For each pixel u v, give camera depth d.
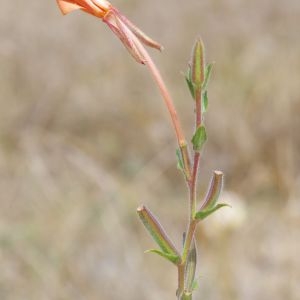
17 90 13.30
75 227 9.73
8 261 9.14
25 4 14.70
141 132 12.66
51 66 13.66
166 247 3.71
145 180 11.34
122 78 13.68
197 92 3.53
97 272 9.34
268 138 11.84
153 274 9.49
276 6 15.03
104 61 14.09
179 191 11.51
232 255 9.48
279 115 12.07
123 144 12.61
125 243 9.62
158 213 10.66
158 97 13.24
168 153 12.07
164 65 14.14
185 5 15.48
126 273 9.34
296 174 11.65
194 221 3.67
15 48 13.84
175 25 15.07
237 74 13.32
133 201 10.36
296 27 14.44
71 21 14.68
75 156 11.31
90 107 13.11
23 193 10.40
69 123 13.02
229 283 9.03
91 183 10.65
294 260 9.41
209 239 9.27
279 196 11.02
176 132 3.71
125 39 3.84
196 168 3.65
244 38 14.42
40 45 14.07
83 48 14.22
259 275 9.37
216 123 12.34
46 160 11.34
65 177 10.86
